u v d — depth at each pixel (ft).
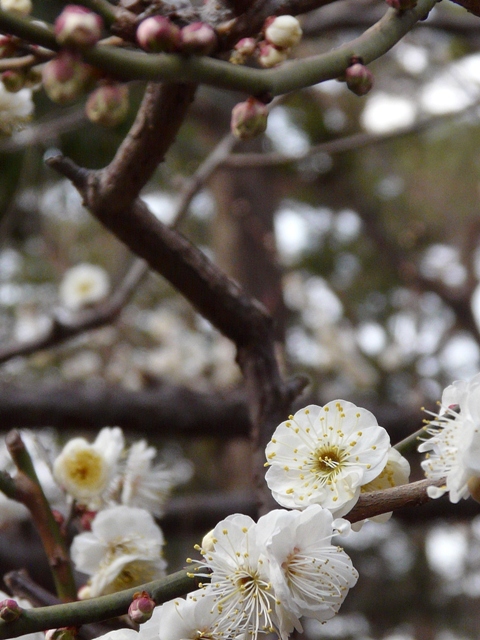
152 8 1.08
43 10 2.13
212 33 0.98
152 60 0.97
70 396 2.64
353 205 5.00
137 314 4.58
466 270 4.92
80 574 1.59
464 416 1.05
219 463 4.19
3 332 4.10
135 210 1.39
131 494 1.37
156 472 1.39
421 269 4.98
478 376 1.05
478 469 1.01
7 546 2.23
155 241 1.41
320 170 4.47
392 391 4.50
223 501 2.59
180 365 4.25
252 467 1.45
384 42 1.08
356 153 4.46
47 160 1.35
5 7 1.04
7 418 2.60
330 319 4.75
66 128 2.67
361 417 1.08
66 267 4.40
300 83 1.04
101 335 4.10
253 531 1.05
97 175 1.35
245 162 2.71
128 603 1.06
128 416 2.67
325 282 5.10
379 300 5.06
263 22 1.08
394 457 1.11
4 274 4.22
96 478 1.34
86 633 1.21
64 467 1.34
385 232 5.08
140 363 4.09
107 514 1.29
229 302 1.45
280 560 1.03
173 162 3.70
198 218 4.89
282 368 1.61
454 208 5.28
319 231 5.16
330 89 4.59
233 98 3.86
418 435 1.13
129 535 1.29
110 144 2.75
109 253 4.69
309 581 1.03
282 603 1.01
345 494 1.05
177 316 4.66
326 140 4.36
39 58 1.09
